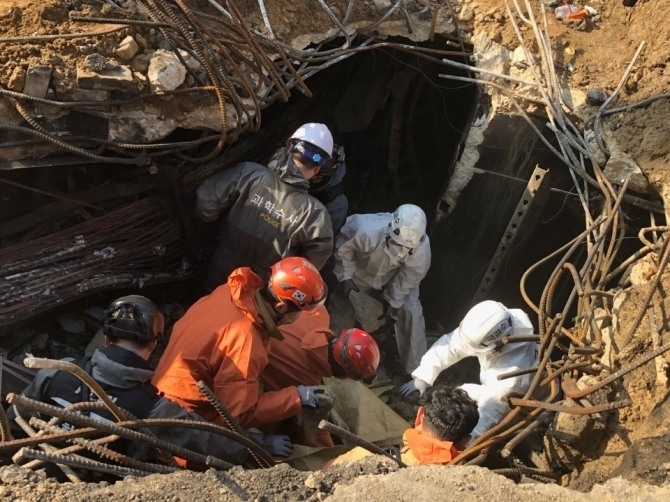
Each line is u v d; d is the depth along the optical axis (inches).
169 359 154.5
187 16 167.6
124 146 177.0
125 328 144.2
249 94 182.4
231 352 151.3
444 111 255.1
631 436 150.0
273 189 183.3
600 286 180.2
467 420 144.0
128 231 197.2
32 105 168.6
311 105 243.4
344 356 184.2
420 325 221.0
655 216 202.8
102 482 121.5
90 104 171.2
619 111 204.5
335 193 207.2
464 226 238.5
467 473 122.6
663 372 155.2
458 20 220.2
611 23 227.6
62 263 187.0
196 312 157.8
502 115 214.2
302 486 122.3
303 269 152.9
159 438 137.3
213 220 190.4
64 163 175.6
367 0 214.4
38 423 133.0
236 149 213.5
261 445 159.2
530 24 219.1
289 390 163.2
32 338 189.6
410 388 201.2
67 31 175.6
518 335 175.5
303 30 203.3
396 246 197.0
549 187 221.5
